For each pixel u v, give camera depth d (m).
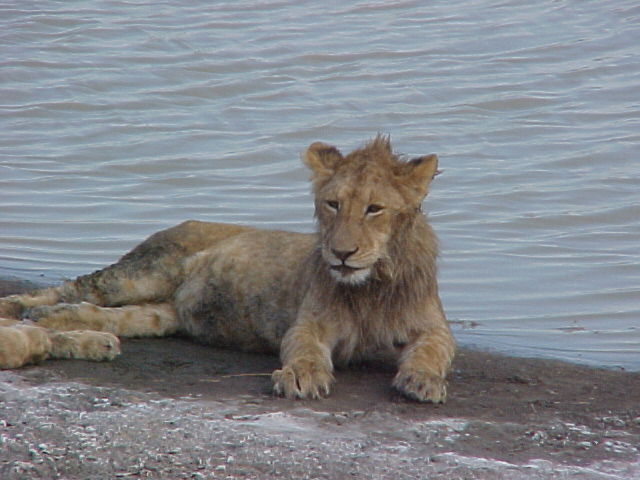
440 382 9.27
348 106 23.31
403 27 29.61
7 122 22.19
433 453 7.94
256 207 17.89
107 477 7.25
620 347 12.48
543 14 30.62
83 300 11.48
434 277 10.19
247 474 7.38
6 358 9.52
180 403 8.77
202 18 30.47
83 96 23.72
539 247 16.47
